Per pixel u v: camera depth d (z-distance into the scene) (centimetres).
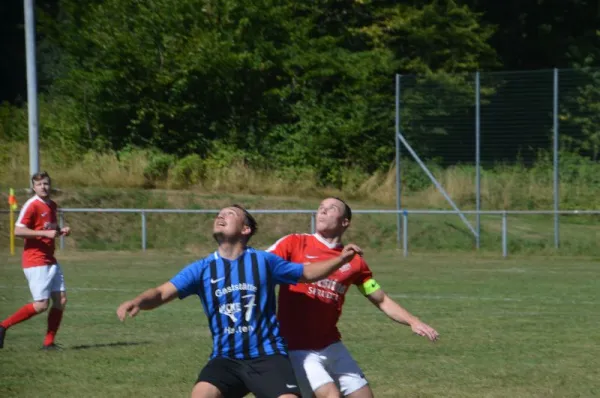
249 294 1193
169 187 6328
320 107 7288
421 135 5700
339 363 1336
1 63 8581
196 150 7019
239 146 7044
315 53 7488
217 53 7100
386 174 6825
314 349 1322
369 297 1370
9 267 4334
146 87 7019
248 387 1178
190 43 7119
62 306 2266
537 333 2564
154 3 7175
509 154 5653
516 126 5612
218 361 1188
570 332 2584
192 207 5800
